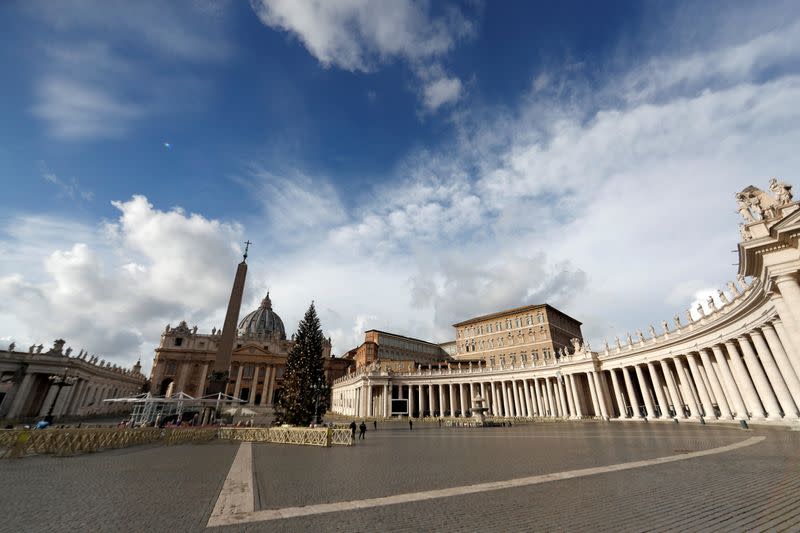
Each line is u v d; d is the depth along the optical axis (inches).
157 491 420.2
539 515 300.0
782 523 258.8
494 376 2753.4
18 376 2329.0
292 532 271.4
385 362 3289.9
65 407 2485.2
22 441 729.6
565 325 3447.3
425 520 295.3
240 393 4141.2
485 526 276.2
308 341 1777.8
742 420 1082.1
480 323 3595.0
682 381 1724.9
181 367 4116.6
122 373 3627.0
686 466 498.9
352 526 283.9
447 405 3127.5
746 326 1235.2
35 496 393.7
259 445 1014.4
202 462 666.2
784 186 844.0
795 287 789.9
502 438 1098.7
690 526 262.1
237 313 1844.2
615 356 2124.8
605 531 258.4
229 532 274.5
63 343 2512.3
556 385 2509.8
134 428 1008.9
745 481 390.3
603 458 609.9
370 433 1481.3
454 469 550.9
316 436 995.9
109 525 293.9
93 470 574.2
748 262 919.0
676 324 1713.8
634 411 1994.3
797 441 680.4
